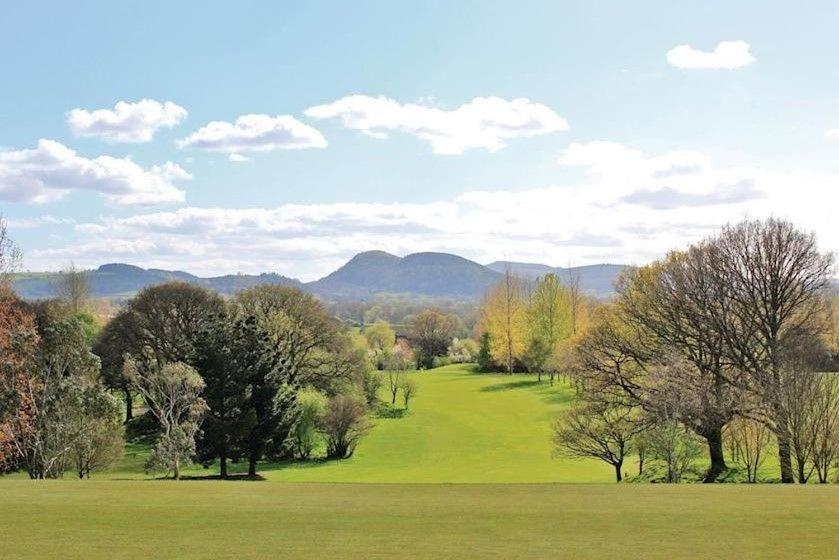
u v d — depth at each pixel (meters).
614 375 55.16
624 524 20.14
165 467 56.91
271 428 63.50
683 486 29.83
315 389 87.31
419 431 90.06
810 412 44.78
